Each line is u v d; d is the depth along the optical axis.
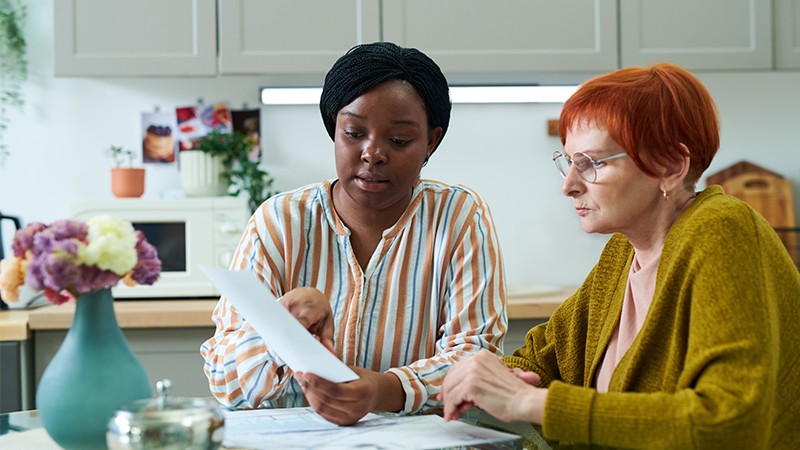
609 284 0.95
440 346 1.04
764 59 2.11
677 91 0.77
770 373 0.64
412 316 1.09
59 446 0.70
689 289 0.72
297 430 0.78
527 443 0.76
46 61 2.34
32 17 2.33
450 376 0.78
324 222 1.09
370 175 0.95
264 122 2.40
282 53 2.05
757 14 2.11
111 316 0.70
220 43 2.04
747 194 2.43
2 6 2.31
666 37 2.10
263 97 2.35
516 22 2.07
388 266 1.09
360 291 1.07
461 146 2.44
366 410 0.81
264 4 2.04
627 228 0.83
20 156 2.33
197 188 2.22
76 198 2.35
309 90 2.35
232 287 0.72
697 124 0.77
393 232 1.08
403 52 0.95
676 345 0.74
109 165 2.36
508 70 2.08
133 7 2.03
